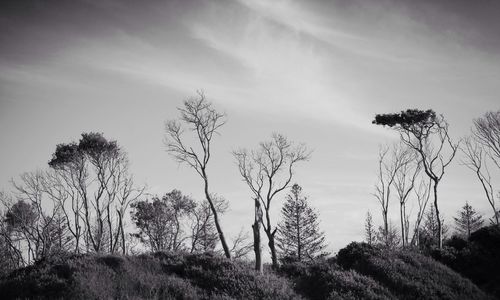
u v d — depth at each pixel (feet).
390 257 96.68
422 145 133.90
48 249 125.70
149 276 78.07
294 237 189.78
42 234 130.41
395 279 85.61
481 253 108.78
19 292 70.79
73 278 74.13
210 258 89.45
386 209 148.15
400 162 151.12
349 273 86.74
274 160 116.37
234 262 89.30
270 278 81.71
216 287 75.87
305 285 84.79
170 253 94.27
